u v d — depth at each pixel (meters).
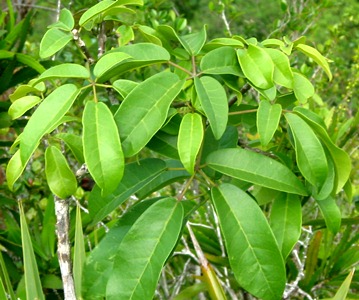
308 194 0.52
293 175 0.49
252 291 0.46
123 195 0.52
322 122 0.51
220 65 0.50
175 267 1.01
